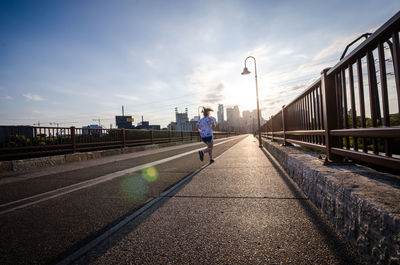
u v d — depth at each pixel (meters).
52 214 2.43
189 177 4.33
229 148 12.79
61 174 5.26
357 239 1.37
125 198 2.99
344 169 2.23
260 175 4.19
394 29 1.43
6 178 5.02
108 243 1.72
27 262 1.48
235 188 3.29
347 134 2.19
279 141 7.94
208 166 5.78
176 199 2.86
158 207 2.56
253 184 3.48
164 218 2.21
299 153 4.05
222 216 2.20
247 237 1.73
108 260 1.47
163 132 17.59
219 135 48.84
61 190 3.58
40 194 3.37
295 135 5.03
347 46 3.06
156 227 1.99
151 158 8.42
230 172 4.69
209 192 3.14
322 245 1.54
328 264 1.31
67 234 1.91
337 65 2.38
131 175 4.77
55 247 1.68
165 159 7.85
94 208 2.60
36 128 7.29
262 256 1.45
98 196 3.13
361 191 1.44
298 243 1.59
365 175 1.91
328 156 2.73
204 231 1.88
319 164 2.65
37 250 1.64
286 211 2.23
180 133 21.67
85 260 1.48
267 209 2.32
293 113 5.18
